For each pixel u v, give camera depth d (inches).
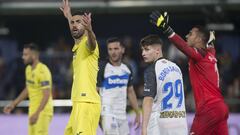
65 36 2229.3
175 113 945.5
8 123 1544.0
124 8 1921.8
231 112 1694.1
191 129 998.4
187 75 1929.1
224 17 1985.7
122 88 1219.2
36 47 1272.1
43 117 1270.9
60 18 2187.5
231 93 1852.9
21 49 2207.2
